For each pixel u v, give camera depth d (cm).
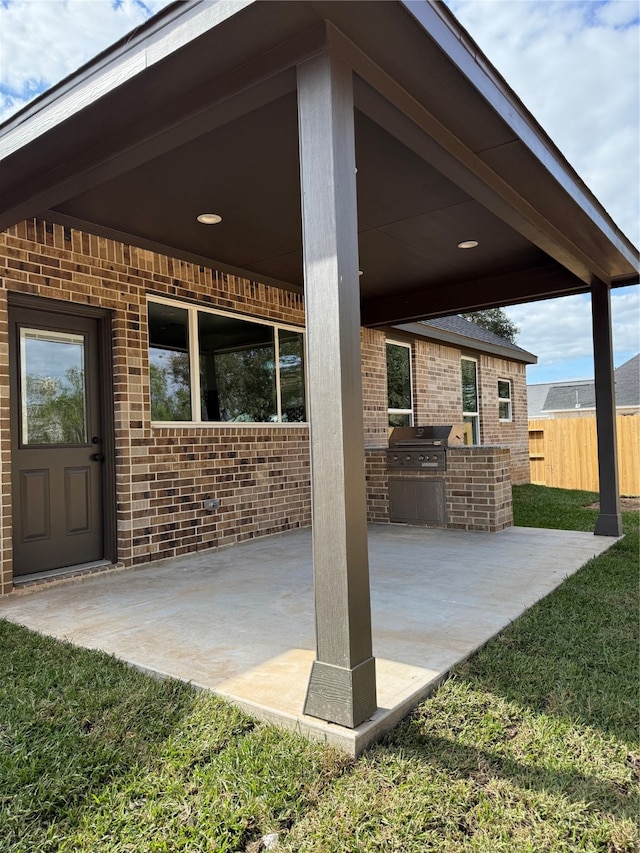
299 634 318
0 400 409
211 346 590
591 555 521
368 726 211
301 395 711
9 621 350
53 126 291
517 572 457
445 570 467
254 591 413
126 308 499
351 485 221
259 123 316
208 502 564
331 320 220
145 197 416
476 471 661
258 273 625
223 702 237
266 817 172
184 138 285
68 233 459
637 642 305
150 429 514
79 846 162
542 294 630
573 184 401
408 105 275
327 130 222
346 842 162
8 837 165
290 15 216
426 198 428
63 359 471
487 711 232
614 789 184
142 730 218
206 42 231
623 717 228
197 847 161
